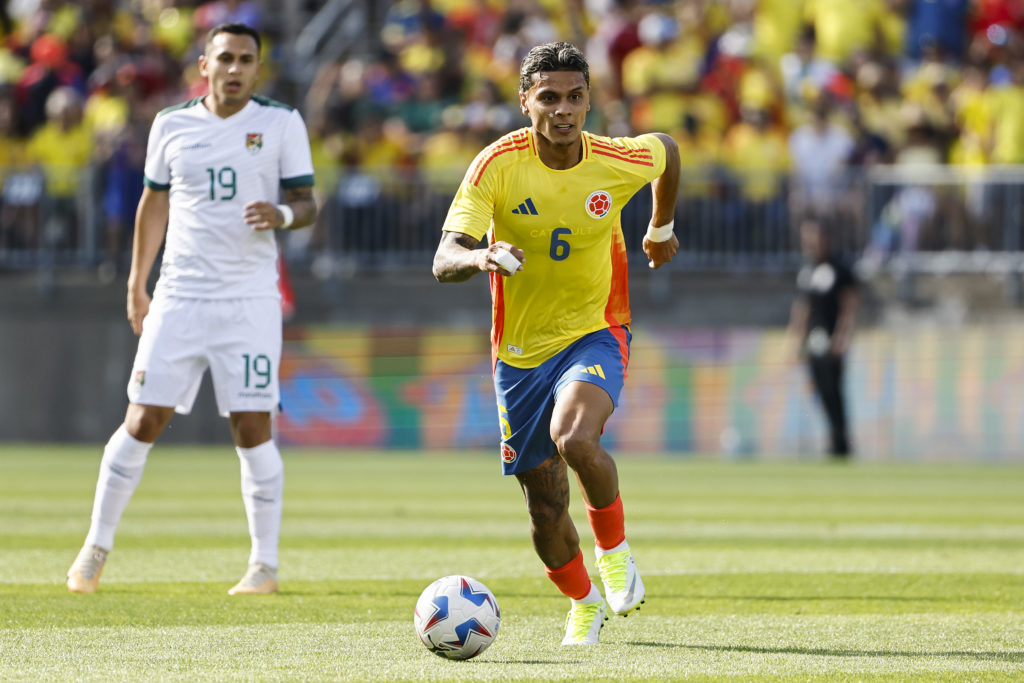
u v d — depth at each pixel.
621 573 16.38
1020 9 70.94
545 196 16.83
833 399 56.53
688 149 62.75
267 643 16.88
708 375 60.19
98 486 21.70
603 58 66.00
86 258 61.16
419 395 60.81
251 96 22.36
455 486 43.62
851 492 42.50
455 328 60.72
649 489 43.19
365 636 17.45
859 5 68.69
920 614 19.56
